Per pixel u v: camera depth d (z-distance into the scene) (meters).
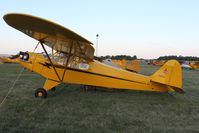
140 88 6.48
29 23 4.53
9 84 7.67
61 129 3.24
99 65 6.55
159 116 4.26
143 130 3.39
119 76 6.52
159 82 6.18
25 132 3.07
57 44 6.00
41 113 4.10
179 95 6.70
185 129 3.50
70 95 6.05
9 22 4.63
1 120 3.54
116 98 5.88
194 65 31.06
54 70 5.96
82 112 4.31
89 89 7.21
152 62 46.50
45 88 6.01
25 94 5.89
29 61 6.25
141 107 4.95
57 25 4.39
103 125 3.54
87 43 5.36
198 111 4.76
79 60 6.40
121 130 3.35
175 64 5.93
